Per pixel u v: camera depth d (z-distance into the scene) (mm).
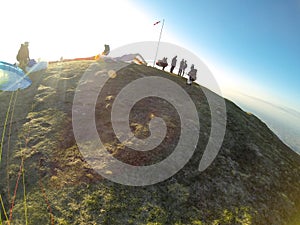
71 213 7555
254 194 9906
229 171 10734
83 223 7297
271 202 9812
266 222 8734
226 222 8258
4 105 13344
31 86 15609
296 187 11484
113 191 8445
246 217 8641
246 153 12570
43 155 9766
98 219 7473
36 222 7230
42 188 8359
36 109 12945
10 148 10164
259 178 10953
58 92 14602
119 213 7762
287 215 9484
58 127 11430
